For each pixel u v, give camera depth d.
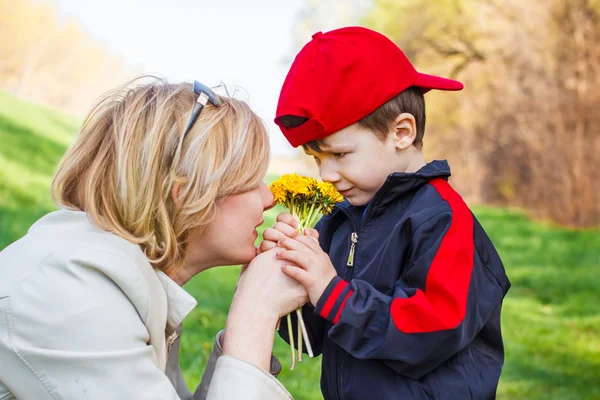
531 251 11.12
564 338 6.06
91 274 1.49
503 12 14.11
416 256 1.76
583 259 10.64
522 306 7.44
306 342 1.86
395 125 1.93
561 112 13.88
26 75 17.34
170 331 1.71
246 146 1.67
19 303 1.45
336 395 1.92
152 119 1.60
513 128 14.40
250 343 1.66
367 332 1.70
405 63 1.99
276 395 1.61
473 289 1.74
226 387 1.58
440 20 14.62
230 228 1.71
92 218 1.59
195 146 1.60
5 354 1.44
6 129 12.74
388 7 15.31
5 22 17.12
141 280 1.53
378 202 1.90
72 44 18.19
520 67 14.09
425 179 1.86
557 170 13.95
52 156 12.17
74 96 18.05
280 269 1.78
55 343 1.43
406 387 1.78
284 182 1.94
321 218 2.27
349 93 1.86
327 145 1.93
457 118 14.97
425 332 1.67
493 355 1.92
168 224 1.61
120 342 1.46
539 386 4.54
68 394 1.43
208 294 5.75
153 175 1.58
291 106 1.88
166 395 1.49
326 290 1.73
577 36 13.55
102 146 1.63
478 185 15.01
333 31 1.98
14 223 8.06
